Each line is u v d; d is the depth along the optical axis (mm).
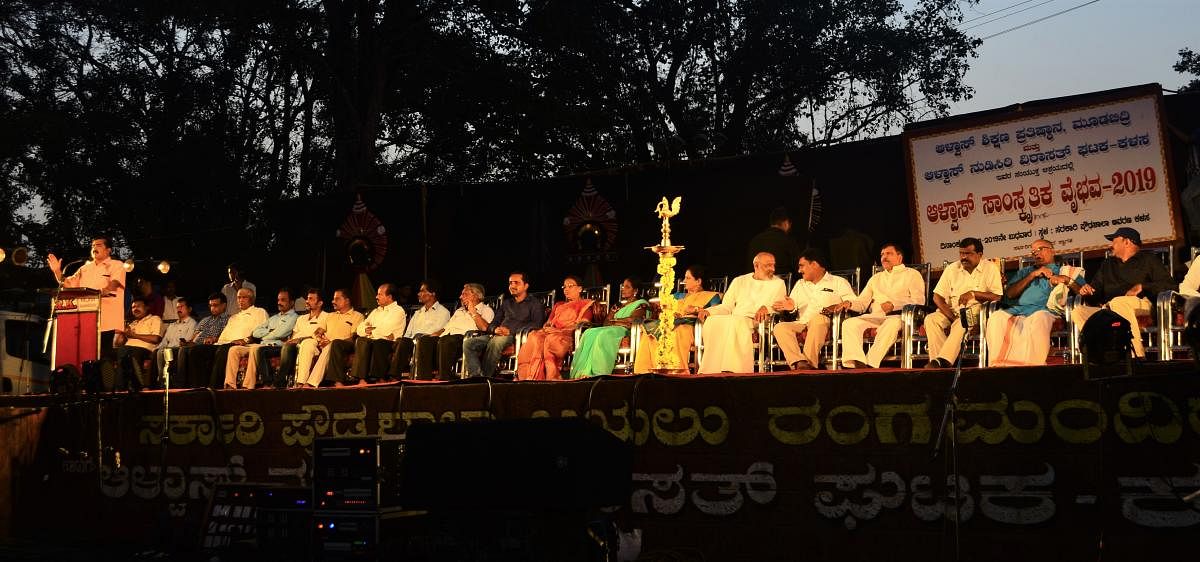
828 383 7777
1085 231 10438
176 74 21359
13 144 20141
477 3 20297
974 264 9273
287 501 8500
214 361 11805
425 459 6477
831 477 7707
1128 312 8234
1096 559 6898
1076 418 7039
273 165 22219
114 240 21391
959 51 20266
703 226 12859
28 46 21516
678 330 9852
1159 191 10148
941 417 7395
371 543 7570
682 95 21281
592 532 6395
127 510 11016
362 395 9875
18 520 11438
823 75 20203
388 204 14133
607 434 6512
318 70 20547
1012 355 8320
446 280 13969
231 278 13711
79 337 11836
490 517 6488
